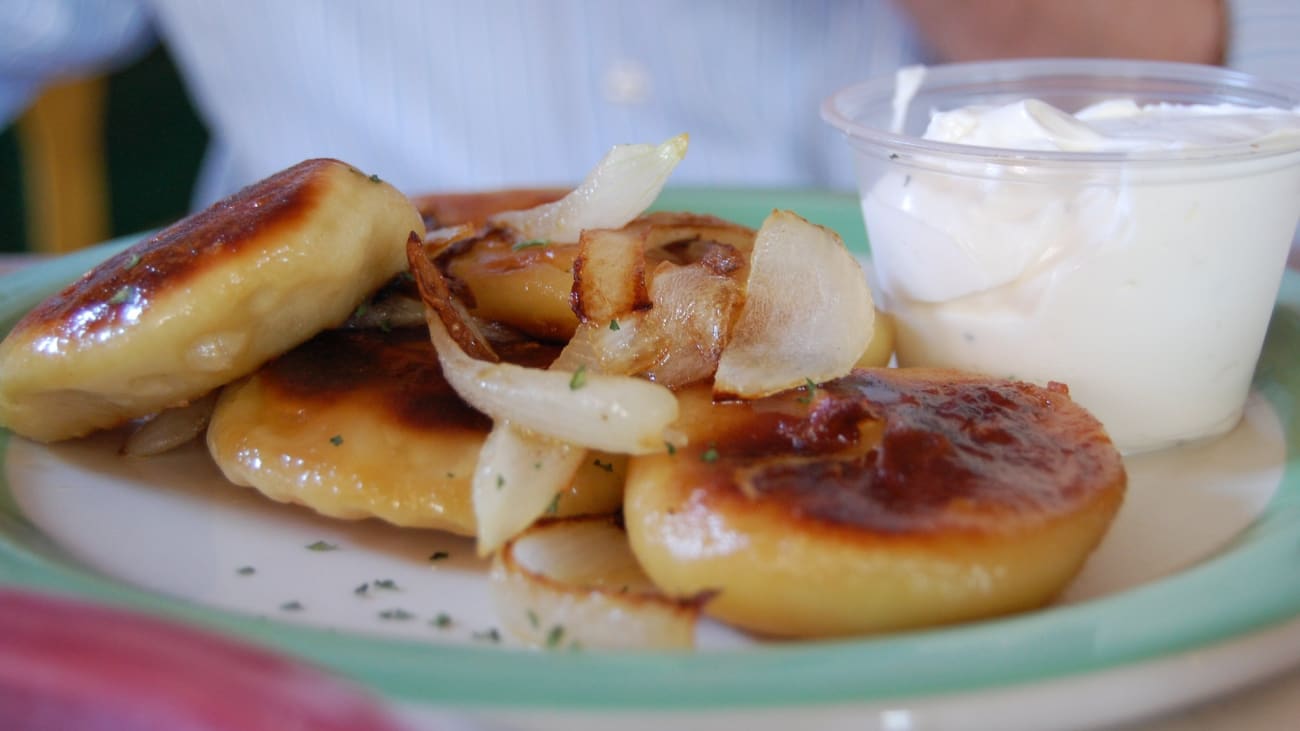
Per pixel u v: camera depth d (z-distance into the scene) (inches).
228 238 11.9
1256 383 14.2
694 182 25.2
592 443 11.4
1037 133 13.2
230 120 28.1
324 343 12.9
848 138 14.3
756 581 10.6
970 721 9.6
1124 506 12.4
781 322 12.0
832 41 25.8
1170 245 12.9
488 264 13.2
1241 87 14.6
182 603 10.5
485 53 25.4
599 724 9.4
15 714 8.5
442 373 12.4
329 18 25.9
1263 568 10.7
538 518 11.5
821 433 11.3
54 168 32.1
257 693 8.5
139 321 11.8
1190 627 10.1
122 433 13.3
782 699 9.6
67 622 8.7
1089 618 10.2
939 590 10.5
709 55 25.3
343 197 12.4
